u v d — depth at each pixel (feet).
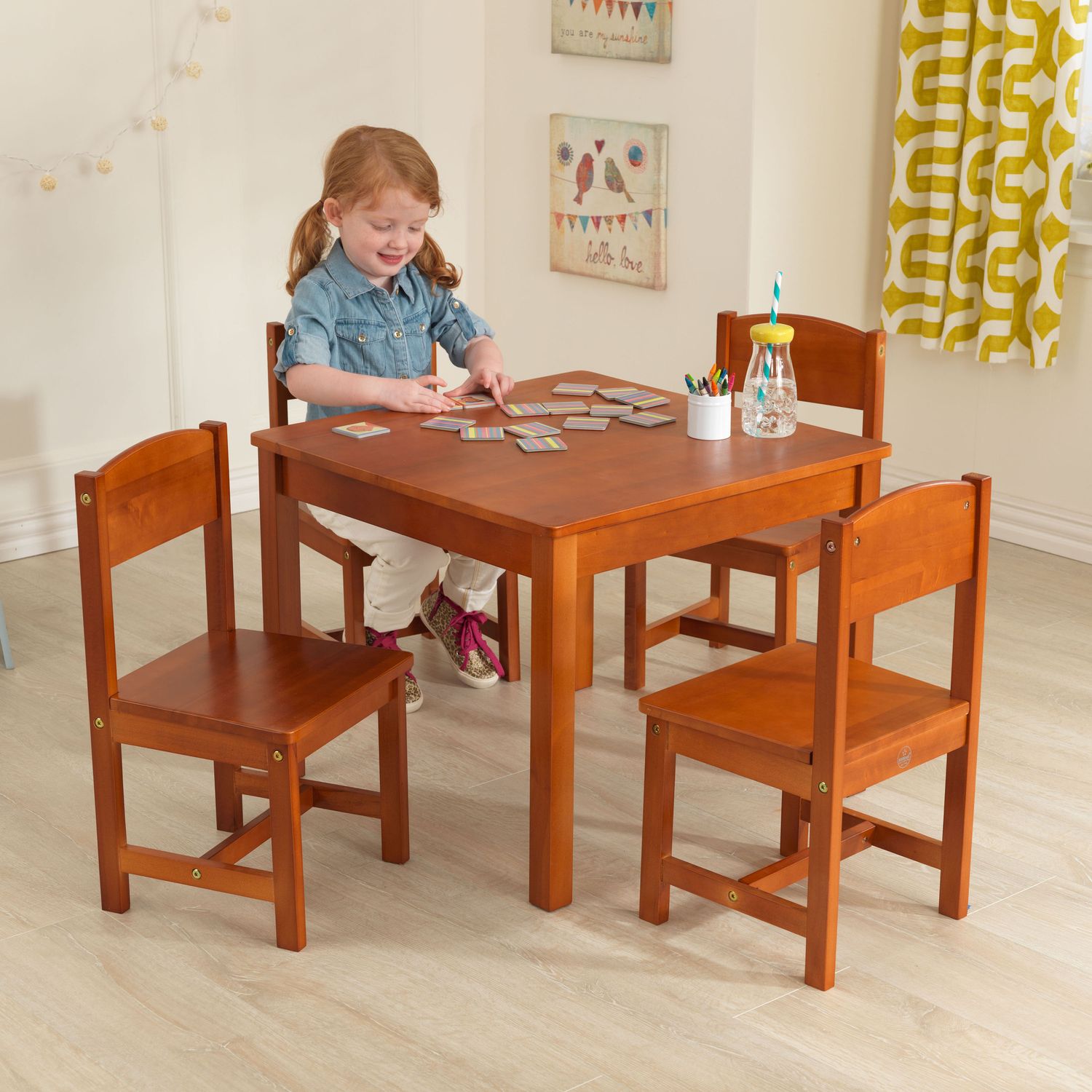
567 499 6.88
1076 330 12.12
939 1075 6.09
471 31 14.34
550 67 13.85
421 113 14.17
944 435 13.24
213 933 7.07
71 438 12.66
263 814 7.50
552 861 7.15
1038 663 10.36
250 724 6.55
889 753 6.48
